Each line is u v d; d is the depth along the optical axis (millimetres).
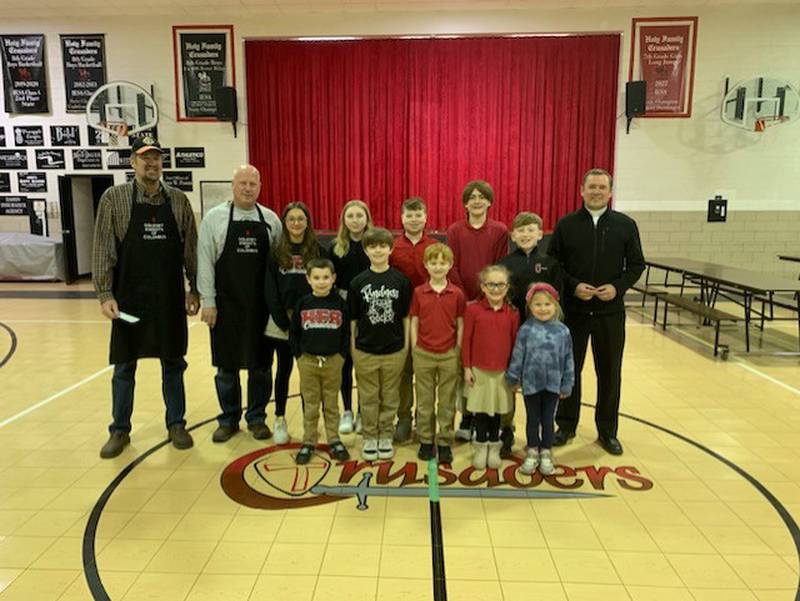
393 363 3018
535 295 2809
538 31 8070
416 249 3205
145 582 2082
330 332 2986
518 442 3369
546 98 8273
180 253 3217
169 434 3354
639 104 7852
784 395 4215
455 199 8617
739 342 5844
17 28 8523
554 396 2875
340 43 8359
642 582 2090
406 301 3035
